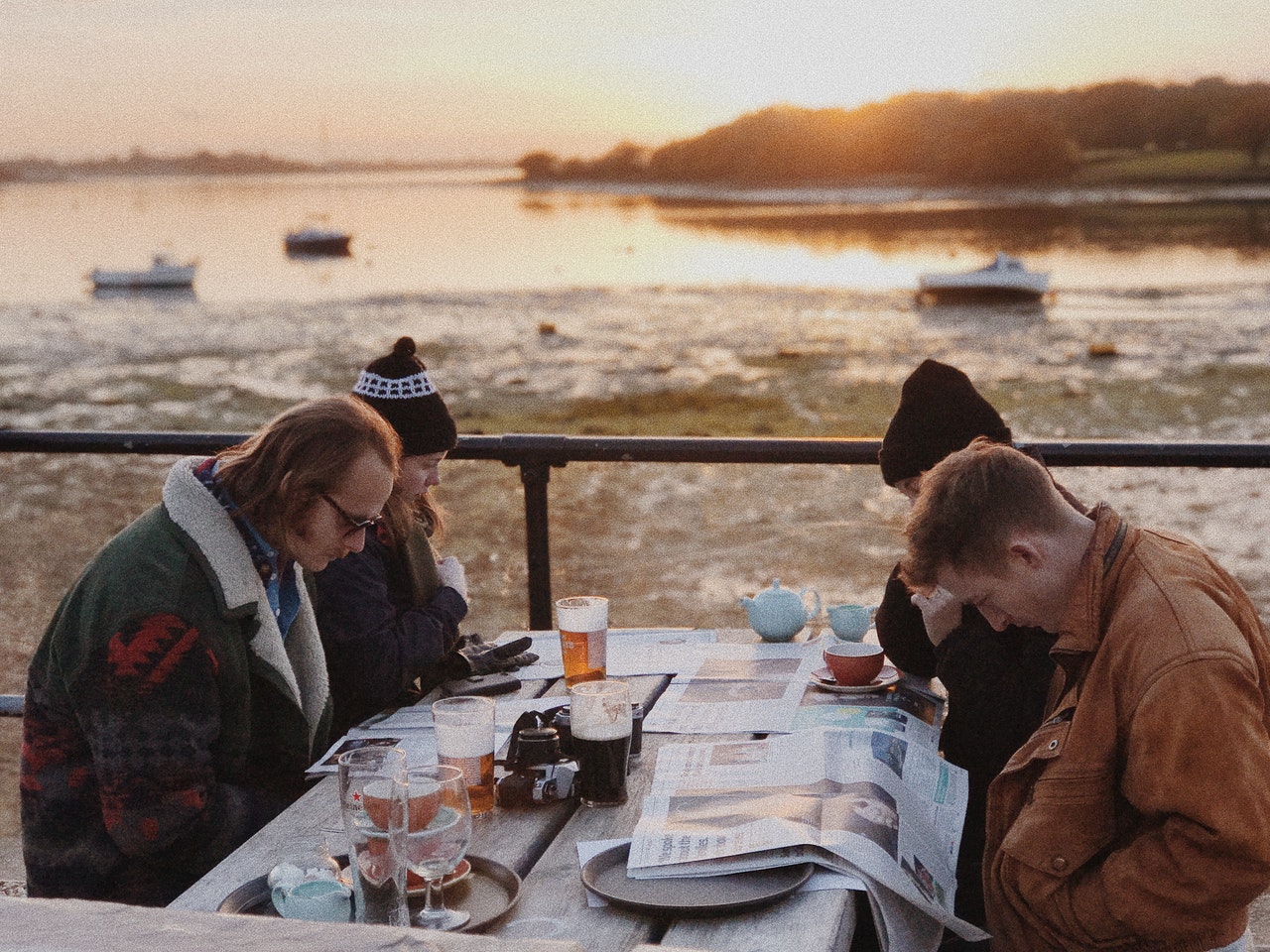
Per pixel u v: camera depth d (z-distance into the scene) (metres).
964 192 176.12
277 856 1.67
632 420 17.48
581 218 143.88
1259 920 2.65
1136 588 1.60
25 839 1.94
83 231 138.50
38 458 10.95
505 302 41.91
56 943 0.81
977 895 2.17
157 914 0.85
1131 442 2.78
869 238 86.00
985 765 2.17
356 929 0.82
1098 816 1.60
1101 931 1.57
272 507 1.95
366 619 2.29
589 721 1.77
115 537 1.94
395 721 2.21
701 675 2.38
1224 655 1.49
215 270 69.62
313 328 33.78
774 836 1.57
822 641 2.58
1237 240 71.62
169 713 1.82
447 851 1.46
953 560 1.68
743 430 16.45
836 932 1.39
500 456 3.02
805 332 30.16
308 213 189.75
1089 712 1.61
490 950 0.79
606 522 9.16
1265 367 20.89
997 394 18.36
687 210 154.50
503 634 2.76
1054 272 49.69
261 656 2.01
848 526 8.99
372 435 1.96
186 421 18.25
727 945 1.37
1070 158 185.75
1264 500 10.02
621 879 1.54
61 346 29.66
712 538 8.73
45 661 1.90
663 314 36.12
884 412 17.80
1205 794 1.46
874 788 1.73
